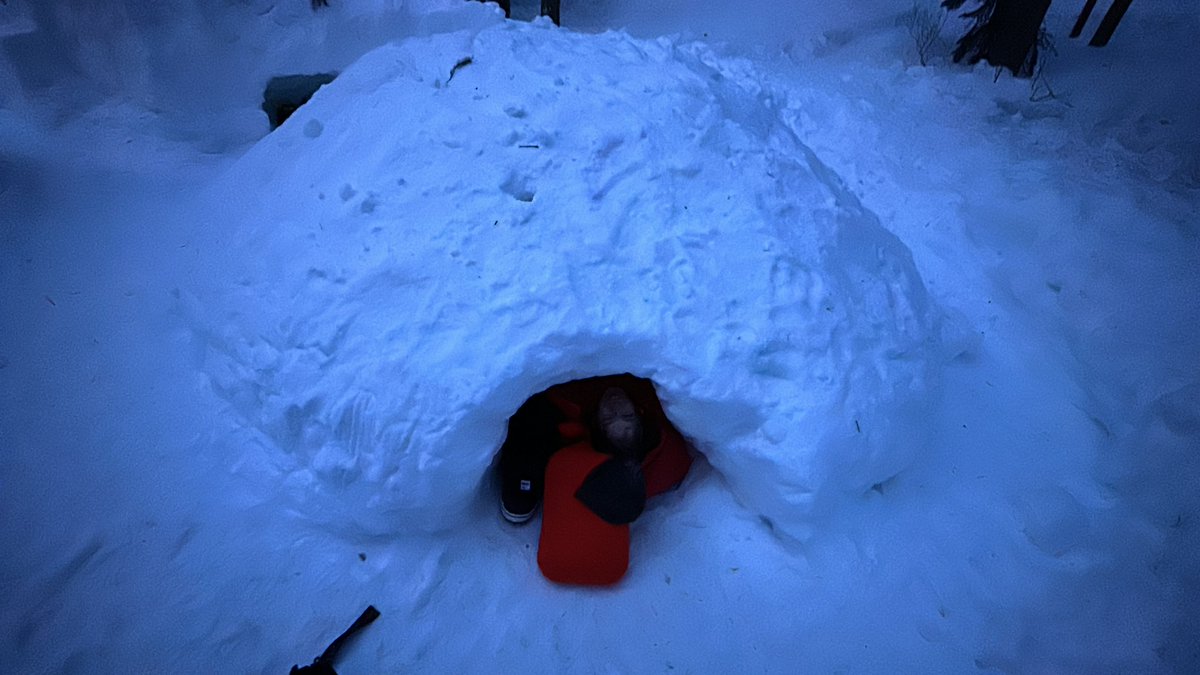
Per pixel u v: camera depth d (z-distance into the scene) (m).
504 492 2.19
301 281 2.14
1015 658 1.95
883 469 2.20
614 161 2.22
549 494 2.10
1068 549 2.21
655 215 2.16
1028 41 5.49
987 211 3.70
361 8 5.02
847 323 2.21
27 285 2.73
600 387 2.36
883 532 2.23
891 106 5.06
